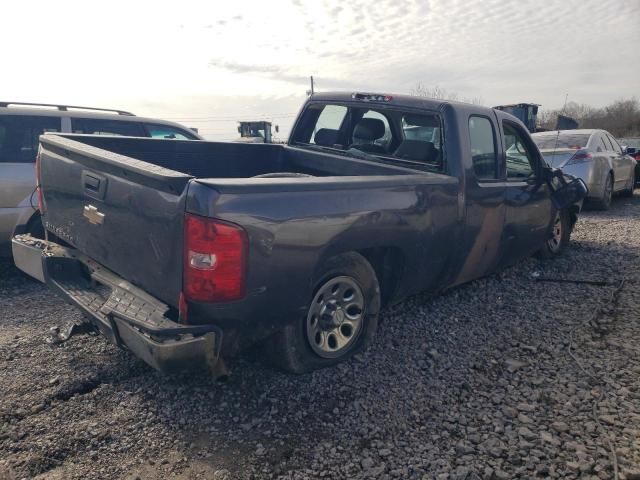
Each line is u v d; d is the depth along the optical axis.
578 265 6.59
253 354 3.70
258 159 5.48
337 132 5.49
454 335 4.45
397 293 4.14
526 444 2.97
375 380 3.68
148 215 3.03
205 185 2.79
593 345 4.28
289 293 3.15
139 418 3.18
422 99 4.64
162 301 3.07
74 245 3.81
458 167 4.36
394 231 3.77
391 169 4.55
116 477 2.69
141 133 7.10
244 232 2.86
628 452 2.89
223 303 2.86
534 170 5.73
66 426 3.08
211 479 2.70
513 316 4.89
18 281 5.91
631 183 13.33
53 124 6.29
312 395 3.47
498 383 3.68
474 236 4.60
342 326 3.76
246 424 3.15
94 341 4.19
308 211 3.17
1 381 3.53
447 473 2.74
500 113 5.09
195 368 2.85
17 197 5.88
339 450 2.94
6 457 2.80
